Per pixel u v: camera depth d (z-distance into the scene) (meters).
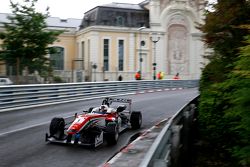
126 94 28.08
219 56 11.34
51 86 20.03
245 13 10.38
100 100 22.72
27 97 18.06
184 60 55.78
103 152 8.89
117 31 52.09
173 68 55.16
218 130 9.45
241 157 5.99
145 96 25.86
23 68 24.55
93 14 52.88
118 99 12.55
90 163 7.89
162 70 54.19
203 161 8.79
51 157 8.29
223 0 10.74
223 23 10.73
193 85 40.91
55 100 20.42
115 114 10.70
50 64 32.31
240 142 7.14
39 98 19.03
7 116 14.51
